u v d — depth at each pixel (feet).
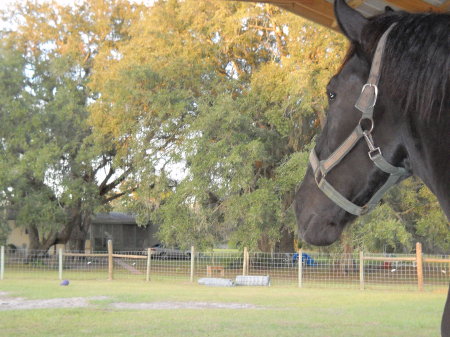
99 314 29.32
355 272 66.54
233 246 68.39
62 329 24.21
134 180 73.97
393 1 12.80
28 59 87.45
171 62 67.62
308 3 13.87
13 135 81.92
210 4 70.23
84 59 89.81
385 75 4.91
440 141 4.70
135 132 69.36
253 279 53.83
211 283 52.95
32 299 36.91
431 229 62.23
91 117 76.84
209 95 68.28
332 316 28.94
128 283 53.67
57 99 81.97
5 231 83.92
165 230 67.05
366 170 5.18
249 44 72.95
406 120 4.91
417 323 26.37
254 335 22.74
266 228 66.08
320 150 5.58
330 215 5.46
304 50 58.34
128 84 67.87
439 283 57.21
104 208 93.97
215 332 23.45
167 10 72.23
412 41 4.81
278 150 70.64
